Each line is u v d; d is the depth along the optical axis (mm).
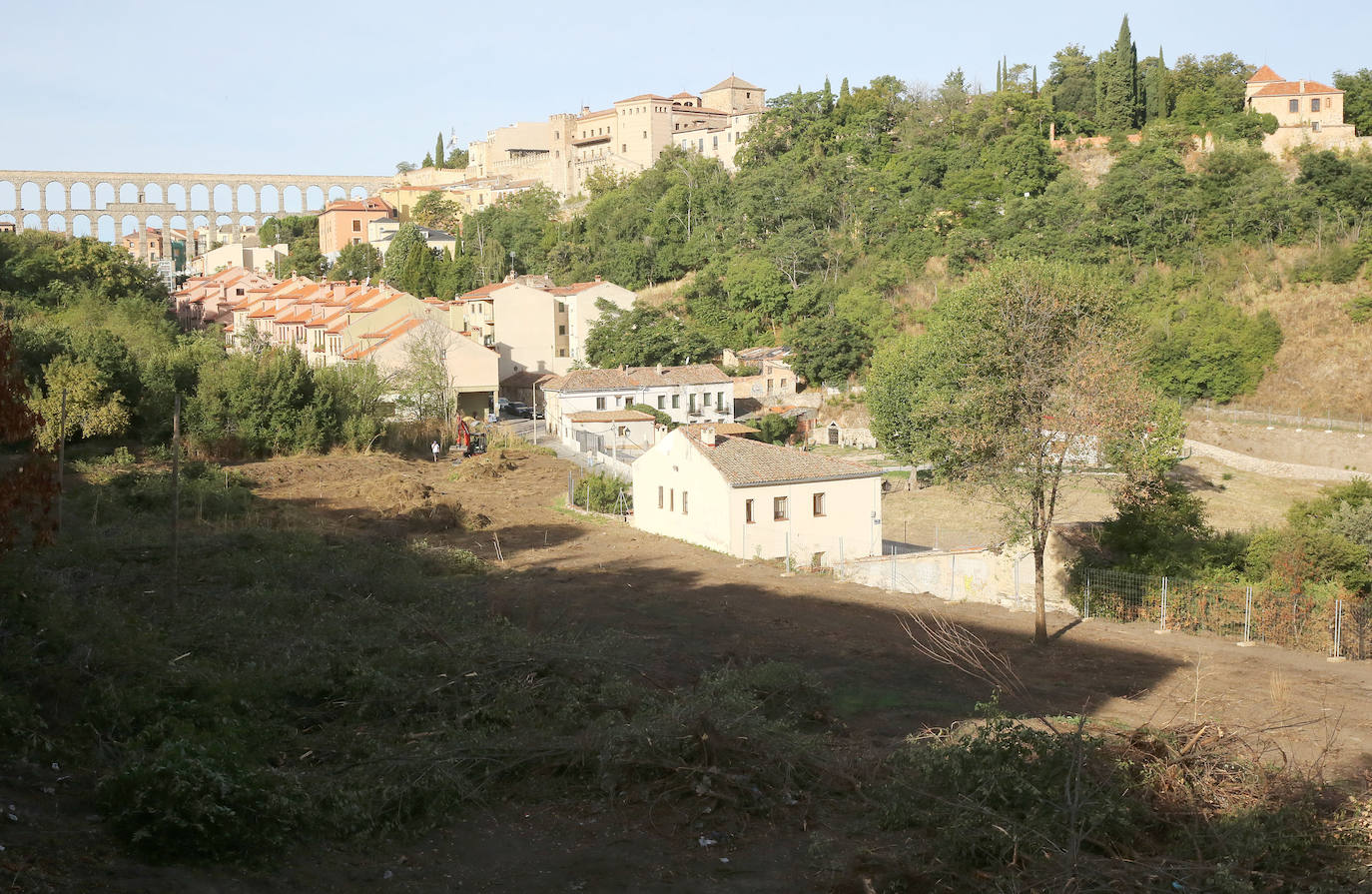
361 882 12508
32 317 86125
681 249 136625
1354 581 32625
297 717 18297
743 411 98562
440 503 53656
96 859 11523
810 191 129500
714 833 14352
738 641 28375
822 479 47219
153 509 46875
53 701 16766
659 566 42188
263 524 46438
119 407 64938
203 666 19141
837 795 15828
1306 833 12422
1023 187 117750
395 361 89688
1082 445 29062
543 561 43219
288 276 172000
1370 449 75938
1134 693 23031
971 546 48250
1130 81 135250
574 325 114812
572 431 83312
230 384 70750
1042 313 30000
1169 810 13070
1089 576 34344
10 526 20328
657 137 171375
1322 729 19578
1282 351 90375
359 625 24469
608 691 19125
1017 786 12859
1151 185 106562
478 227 163500
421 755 15586
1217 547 36281
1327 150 110875
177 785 12312
